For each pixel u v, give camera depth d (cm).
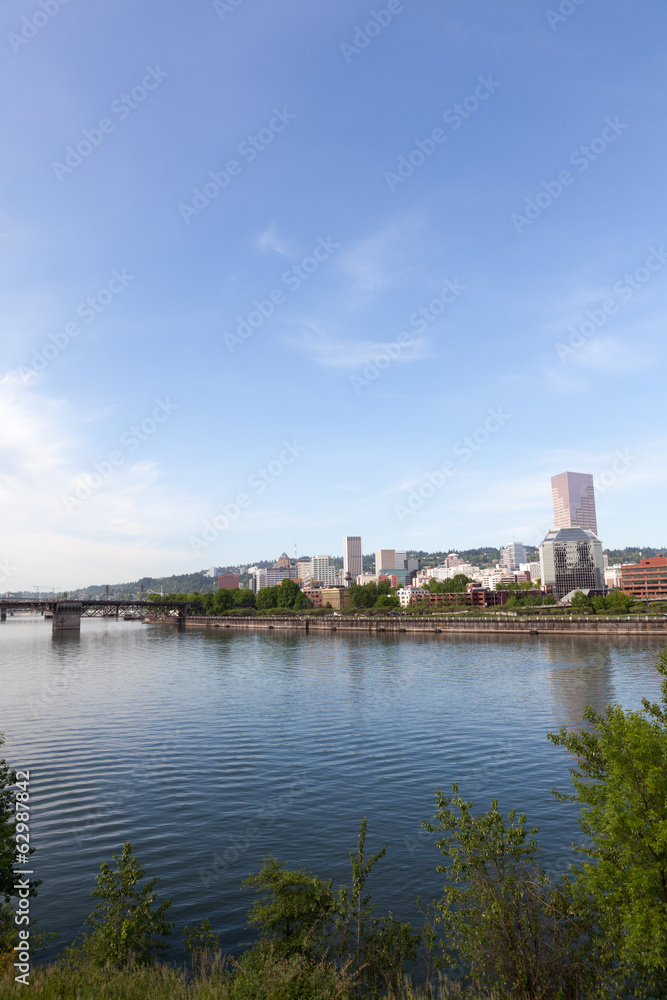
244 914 2339
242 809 3541
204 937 2070
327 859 2828
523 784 3850
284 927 1941
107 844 3056
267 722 6022
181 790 3900
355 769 4303
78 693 8131
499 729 5466
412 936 1897
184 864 2803
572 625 16800
